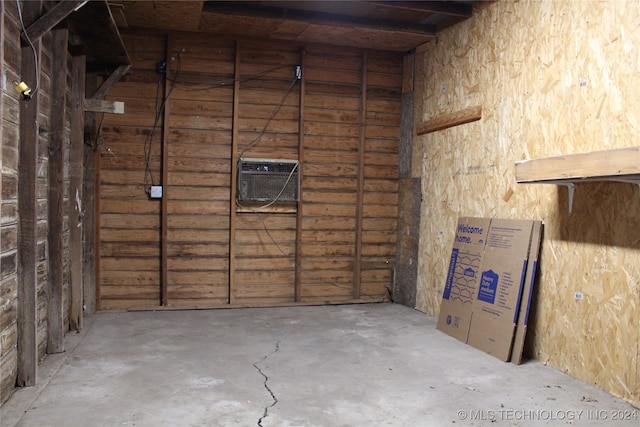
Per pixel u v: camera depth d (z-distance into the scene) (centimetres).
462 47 474
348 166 568
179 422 258
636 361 293
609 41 319
